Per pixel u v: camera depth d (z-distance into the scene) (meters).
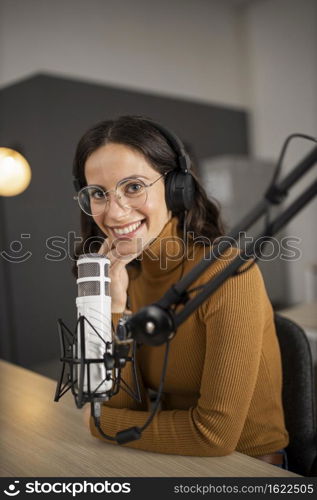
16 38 4.50
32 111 3.86
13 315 3.76
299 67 5.78
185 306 0.55
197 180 1.06
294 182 0.52
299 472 1.19
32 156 3.84
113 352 0.66
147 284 1.15
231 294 0.96
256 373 0.97
